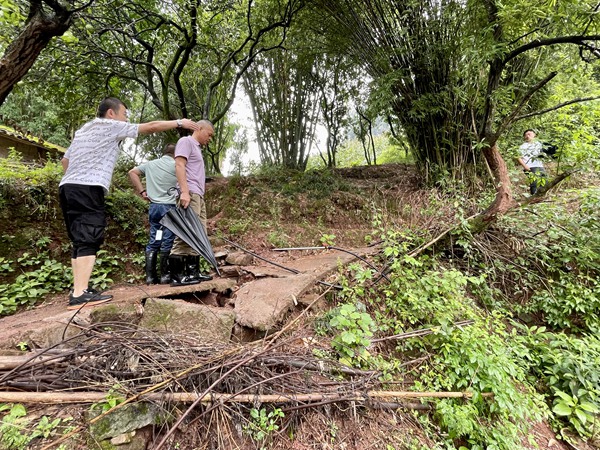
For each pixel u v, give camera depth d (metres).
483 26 3.53
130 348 1.60
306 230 4.68
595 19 2.69
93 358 1.56
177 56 6.13
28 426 1.27
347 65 7.93
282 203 5.18
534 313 3.25
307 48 7.30
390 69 4.89
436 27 4.38
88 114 7.34
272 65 8.37
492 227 3.68
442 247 3.49
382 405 1.87
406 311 2.59
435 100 4.59
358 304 2.61
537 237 3.62
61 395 1.34
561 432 2.26
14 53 2.69
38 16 2.72
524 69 4.54
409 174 6.30
